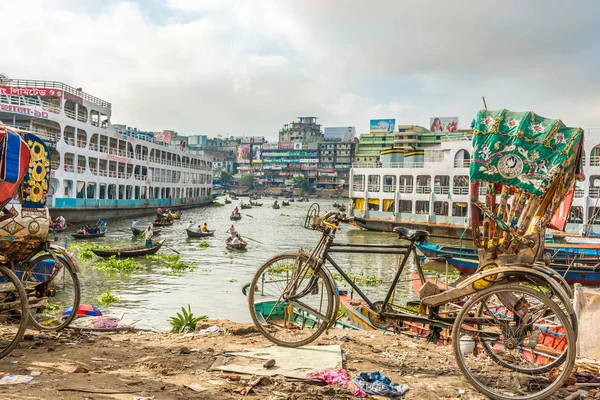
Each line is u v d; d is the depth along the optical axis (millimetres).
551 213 3957
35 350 4656
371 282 20625
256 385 3701
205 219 60562
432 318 4547
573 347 3594
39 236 5203
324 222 4793
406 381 3982
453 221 41688
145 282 20844
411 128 120312
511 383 3945
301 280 4809
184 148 87438
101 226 37719
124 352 4621
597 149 37719
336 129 154750
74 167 44781
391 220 44531
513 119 4113
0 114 40156
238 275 23266
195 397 3416
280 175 158750
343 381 3801
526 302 4199
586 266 20453
